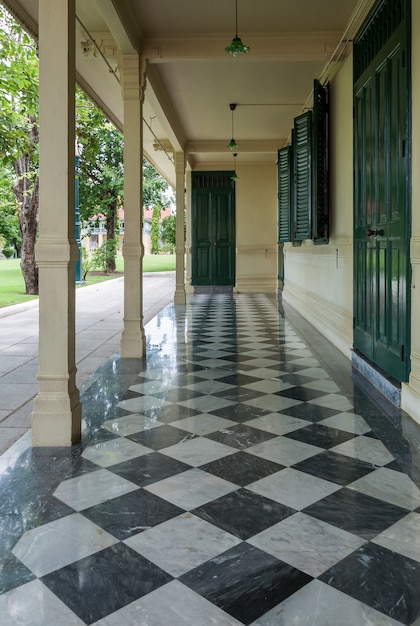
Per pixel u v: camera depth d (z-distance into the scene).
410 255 3.50
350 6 4.92
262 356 5.61
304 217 7.03
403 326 3.67
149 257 37.66
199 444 3.08
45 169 3.05
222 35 5.52
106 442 3.13
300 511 2.28
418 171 3.34
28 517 2.24
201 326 7.84
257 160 13.25
